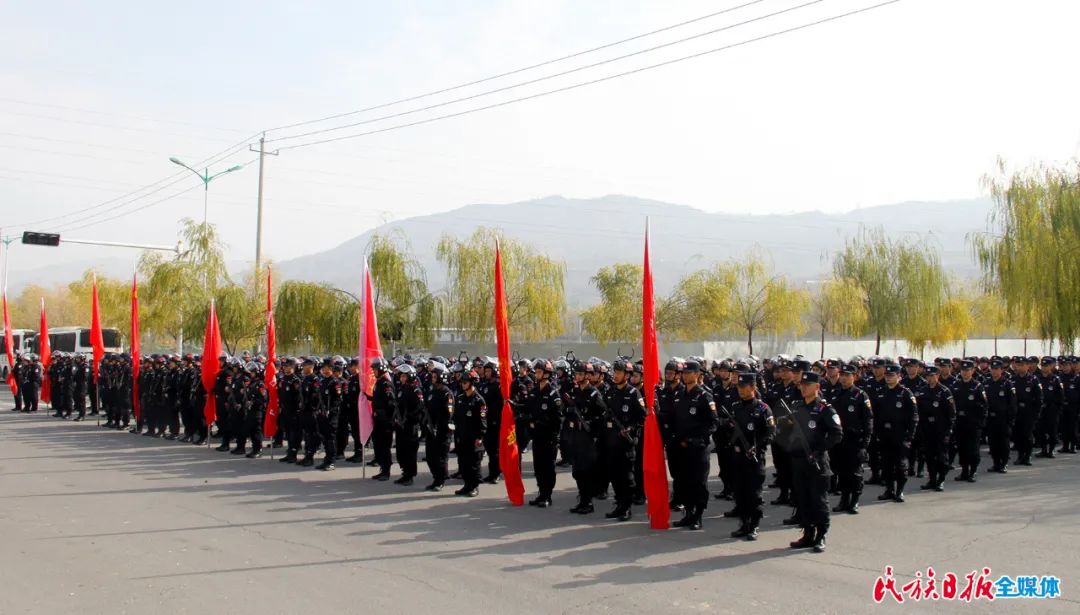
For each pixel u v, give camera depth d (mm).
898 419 12227
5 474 14852
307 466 16109
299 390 16406
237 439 17984
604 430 11203
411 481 14031
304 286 32094
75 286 49344
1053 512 11289
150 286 34500
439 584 7770
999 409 15398
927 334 38156
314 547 9305
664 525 10398
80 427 24156
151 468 15727
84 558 8742
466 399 13039
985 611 6988
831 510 11477
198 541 9578
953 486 13758
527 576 8070
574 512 11539
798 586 7730
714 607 7082
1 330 50094
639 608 7047
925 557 8812
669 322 39031
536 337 36594
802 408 9422
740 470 9891
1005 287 26625
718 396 13523
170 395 20766
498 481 14492
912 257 37812
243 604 7152
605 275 41625
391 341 33094
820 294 39625
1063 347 25484
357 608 7031
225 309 32719
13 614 6887
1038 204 25891
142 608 7043
